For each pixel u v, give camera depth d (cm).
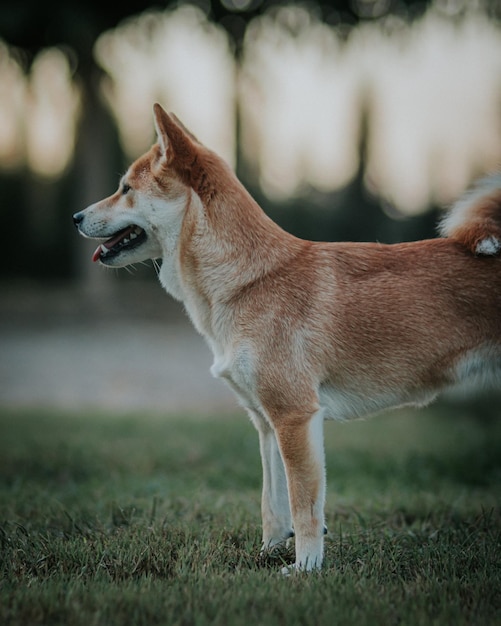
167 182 420
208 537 415
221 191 411
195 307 416
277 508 410
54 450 716
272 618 297
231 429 886
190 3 1923
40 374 1425
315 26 1938
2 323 1870
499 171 403
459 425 1017
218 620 294
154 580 346
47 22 1922
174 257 427
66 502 519
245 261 400
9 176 2467
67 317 1927
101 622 297
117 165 2334
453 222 405
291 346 384
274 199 2248
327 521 479
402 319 390
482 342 390
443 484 619
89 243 2128
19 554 388
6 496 535
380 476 657
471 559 380
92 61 2002
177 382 1391
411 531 445
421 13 1819
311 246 411
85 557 376
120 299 2131
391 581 349
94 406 1189
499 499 548
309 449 377
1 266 2473
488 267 393
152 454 719
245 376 388
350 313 390
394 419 1088
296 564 374
